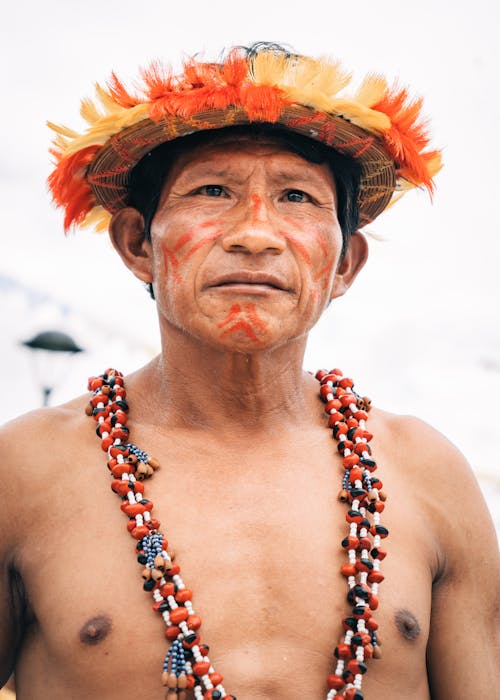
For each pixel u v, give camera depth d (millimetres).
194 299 2252
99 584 2117
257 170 2293
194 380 2387
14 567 2229
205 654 2043
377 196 2666
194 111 2221
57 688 2094
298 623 2119
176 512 2230
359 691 2053
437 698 2359
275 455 2375
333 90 2326
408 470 2434
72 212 2613
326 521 2268
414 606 2215
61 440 2330
